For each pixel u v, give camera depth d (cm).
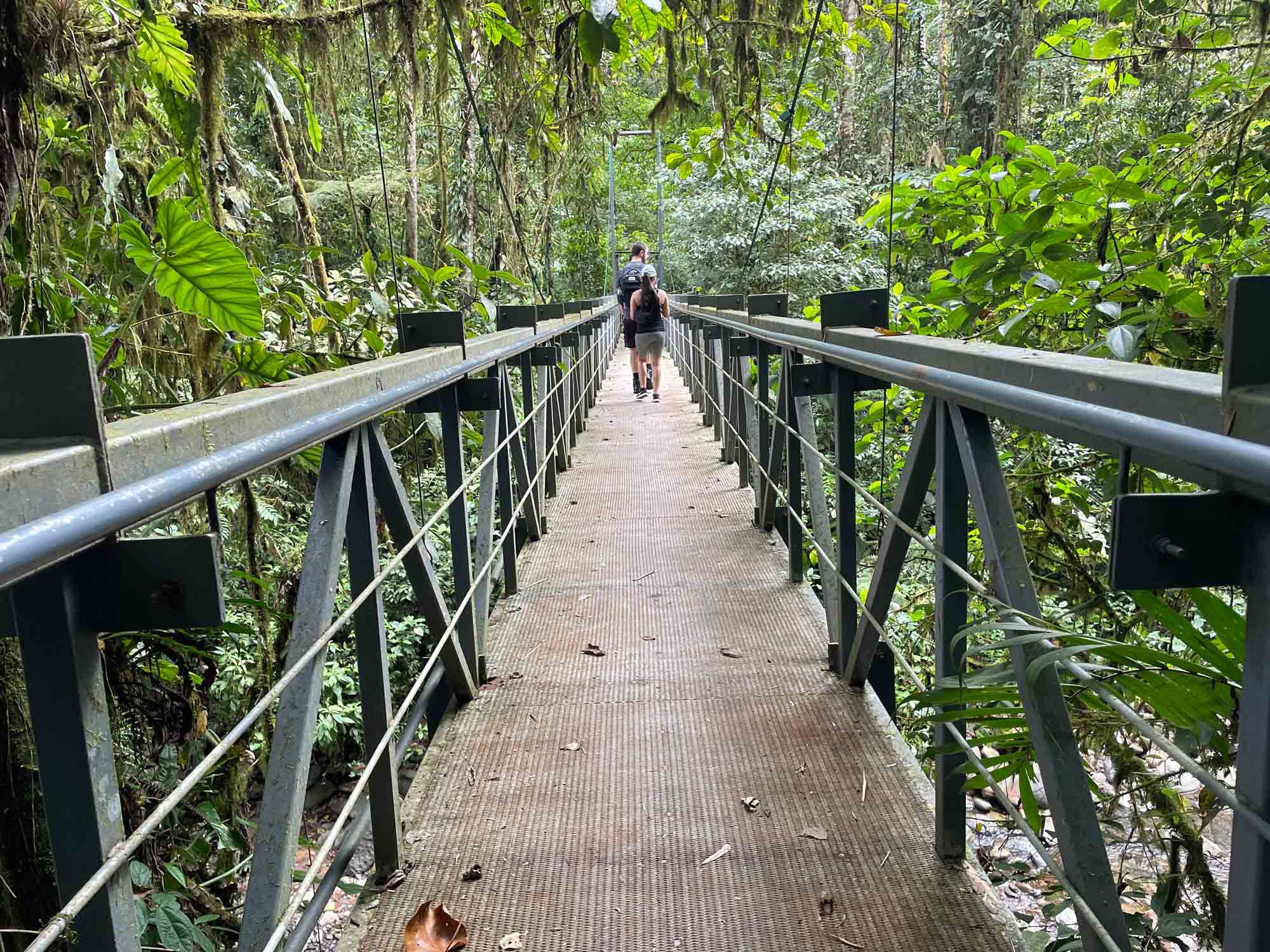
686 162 587
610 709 288
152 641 229
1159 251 329
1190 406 96
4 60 245
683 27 530
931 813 221
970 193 346
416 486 534
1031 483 331
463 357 284
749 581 410
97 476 94
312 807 533
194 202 280
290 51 441
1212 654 117
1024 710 140
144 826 98
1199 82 480
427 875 206
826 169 1212
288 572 339
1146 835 266
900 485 216
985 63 920
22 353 93
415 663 558
